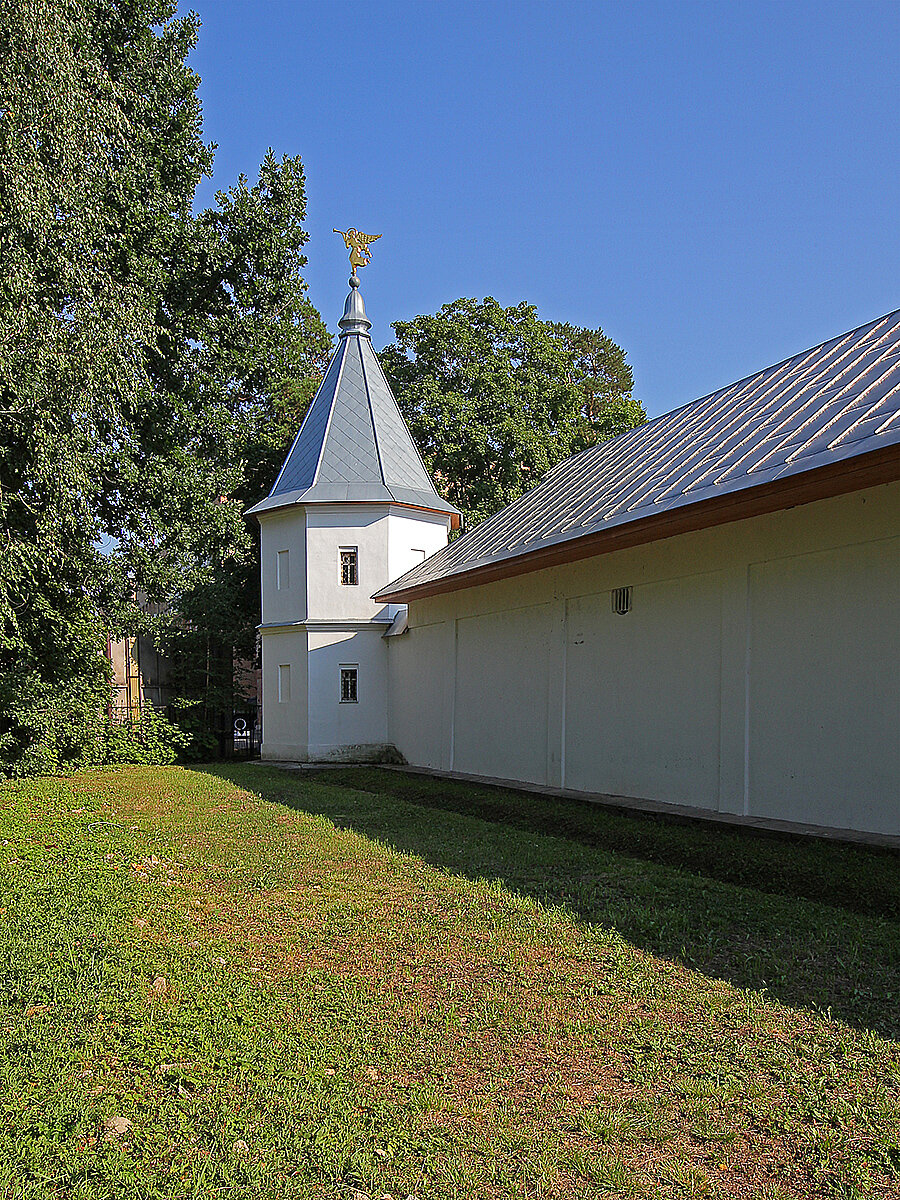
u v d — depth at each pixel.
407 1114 3.56
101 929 5.71
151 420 20.53
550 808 11.20
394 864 8.10
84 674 19.12
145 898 6.64
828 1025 4.33
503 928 5.96
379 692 20.62
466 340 31.06
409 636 19.09
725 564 9.84
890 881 6.57
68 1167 3.11
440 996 4.77
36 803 12.26
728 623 9.78
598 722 12.05
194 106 20.61
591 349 45.88
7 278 11.48
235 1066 3.92
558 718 12.99
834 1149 3.29
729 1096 3.67
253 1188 3.04
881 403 7.69
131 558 20.80
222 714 25.08
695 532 10.32
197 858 8.35
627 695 11.47
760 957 5.28
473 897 6.83
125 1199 2.96
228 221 21.81
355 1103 3.63
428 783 14.70
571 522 11.38
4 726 16.94
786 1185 3.09
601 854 8.60
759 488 8.04
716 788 9.88
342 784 16.06
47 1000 4.53
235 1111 3.54
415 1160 3.25
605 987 4.86
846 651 8.34
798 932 5.77
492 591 15.15
